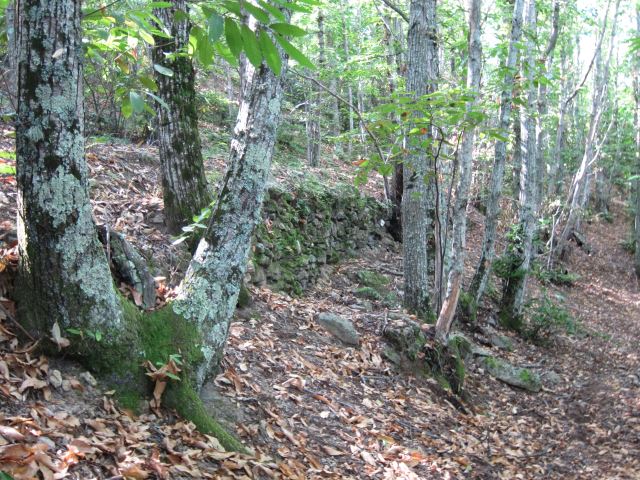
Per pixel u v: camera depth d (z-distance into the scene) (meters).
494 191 10.30
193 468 3.12
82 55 2.94
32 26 2.77
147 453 3.04
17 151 2.95
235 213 3.82
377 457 4.61
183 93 5.50
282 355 5.51
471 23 6.90
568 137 27.84
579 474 5.95
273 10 1.30
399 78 11.34
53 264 3.07
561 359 10.23
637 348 11.93
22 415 2.80
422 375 6.77
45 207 2.98
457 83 7.13
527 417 7.31
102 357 3.27
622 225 27.92
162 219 5.91
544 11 12.16
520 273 11.01
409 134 4.80
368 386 5.95
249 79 3.90
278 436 4.18
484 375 8.15
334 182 11.53
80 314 3.19
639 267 19.94
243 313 5.94
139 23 2.82
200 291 3.78
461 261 7.08
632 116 28.50
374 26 14.97
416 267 7.82
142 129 9.29
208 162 8.94
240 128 3.82
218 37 1.28
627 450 6.76
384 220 12.39
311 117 13.76
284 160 13.24
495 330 10.61
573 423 7.49
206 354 3.77
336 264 9.76
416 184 7.65
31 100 2.85
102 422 3.07
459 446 5.61
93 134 7.56
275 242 7.73
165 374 3.40
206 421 3.57
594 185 29.91
